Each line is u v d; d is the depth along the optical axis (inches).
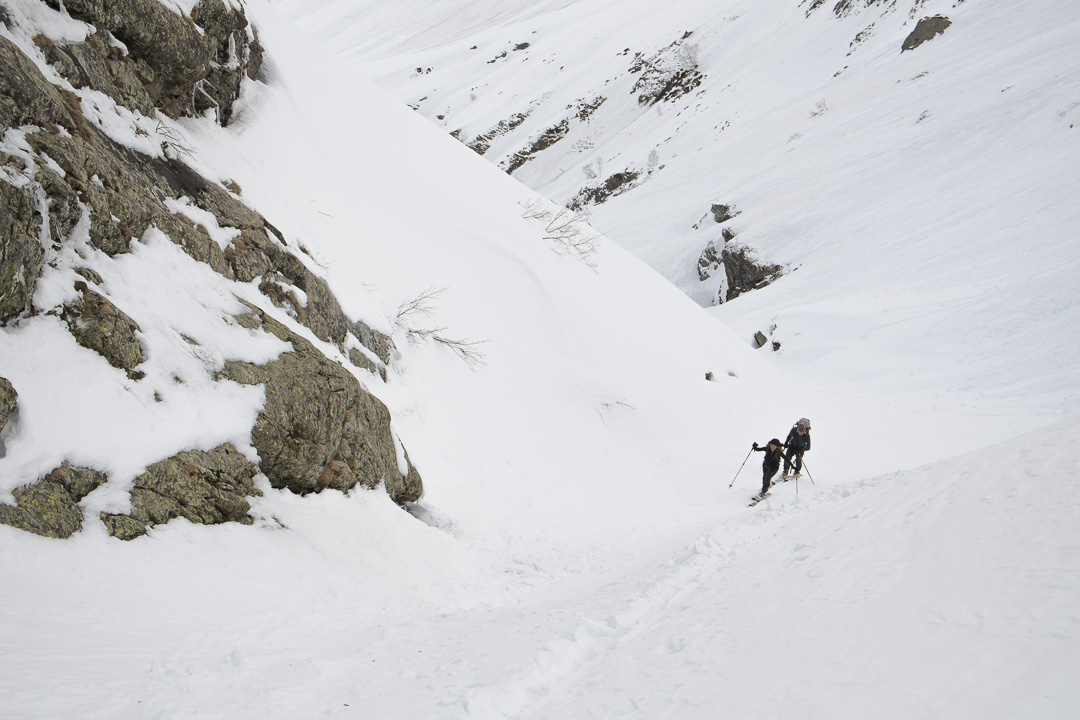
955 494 212.7
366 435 358.9
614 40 6466.5
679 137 4030.5
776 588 193.6
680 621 200.1
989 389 979.3
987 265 1406.3
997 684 102.2
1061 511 159.5
